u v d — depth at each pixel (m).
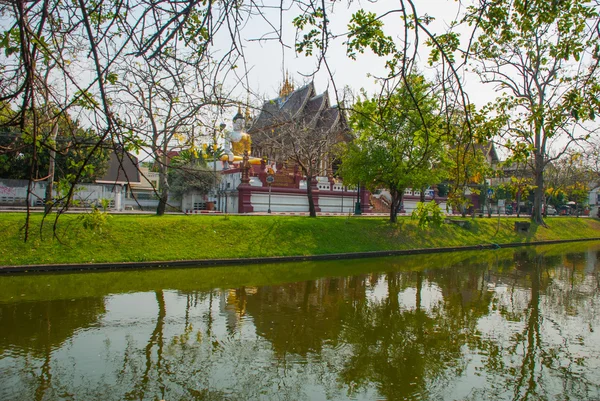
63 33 4.46
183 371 8.18
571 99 7.82
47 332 10.08
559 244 35.19
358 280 17.16
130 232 19.64
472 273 19.69
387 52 5.54
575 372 8.51
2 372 7.91
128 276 16.36
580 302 14.30
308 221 25.80
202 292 14.20
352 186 30.00
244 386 7.63
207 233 21.38
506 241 32.91
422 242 28.14
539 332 10.93
